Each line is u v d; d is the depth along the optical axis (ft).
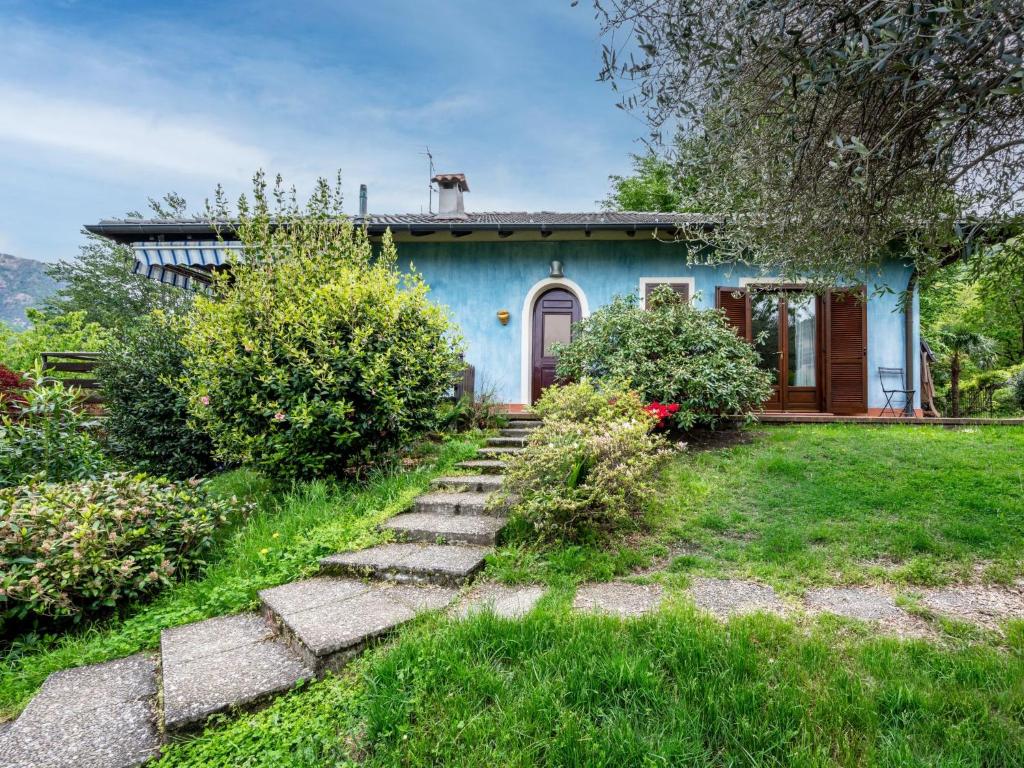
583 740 5.93
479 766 5.84
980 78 6.78
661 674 7.10
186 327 21.66
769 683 6.88
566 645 7.82
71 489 13.17
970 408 52.31
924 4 6.47
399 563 11.91
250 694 7.52
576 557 12.23
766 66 9.05
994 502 14.02
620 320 23.27
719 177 13.14
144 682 8.62
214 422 18.02
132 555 11.87
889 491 15.10
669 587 10.71
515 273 30.37
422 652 7.79
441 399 21.12
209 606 11.08
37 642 10.43
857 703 6.44
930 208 11.51
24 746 6.88
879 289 14.30
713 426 21.56
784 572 11.15
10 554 10.88
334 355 17.17
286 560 12.77
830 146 9.73
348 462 18.51
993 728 6.00
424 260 30.66
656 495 15.42
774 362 29.35
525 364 29.99
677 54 9.90
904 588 10.34
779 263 14.52
